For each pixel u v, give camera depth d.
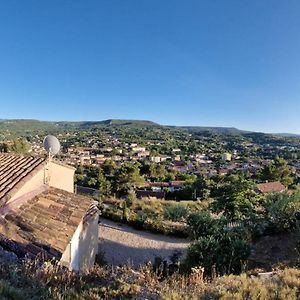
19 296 4.27
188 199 42.41
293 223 15.23
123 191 46.03
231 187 20.23
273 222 15.79
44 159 11.24
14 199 8.62
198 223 13.48
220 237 11.05
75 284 5.52
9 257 6.30
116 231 17.89
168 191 45.38
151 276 6.61
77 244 9.52
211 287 5.78
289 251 12.67
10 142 35.56
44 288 4.84
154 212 22.66
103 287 5.46
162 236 17.56
